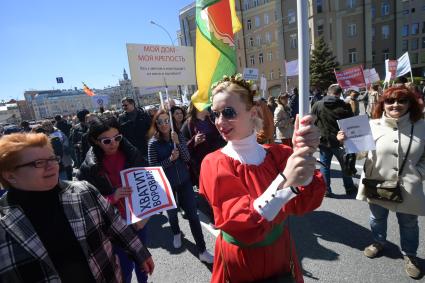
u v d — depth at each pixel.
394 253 2.91
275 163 1.36
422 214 2.43
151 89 7.32
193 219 3.14
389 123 2.57
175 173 3.14
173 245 3.63
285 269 1.35
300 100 0.92
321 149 4.43
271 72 36.59
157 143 3.24
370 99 12.09
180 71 3.75
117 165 2.47
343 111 4.17
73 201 1.45
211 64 3.14
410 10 43.44
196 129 3.86
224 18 3.10
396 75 10.81
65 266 1.36
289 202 1.24
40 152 1.34
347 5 30.66
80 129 7.07
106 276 1.52
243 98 1.25
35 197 1.35
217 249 1.43
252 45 37.69
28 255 1.27
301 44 0.89
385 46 33.84
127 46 3.38
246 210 1.06
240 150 1.30
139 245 1.78
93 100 16.61
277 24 33.44
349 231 3.43
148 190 2.32
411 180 2.45
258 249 1.27
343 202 4.22
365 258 2.90
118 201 2.38
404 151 2.47
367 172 2.72
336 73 10.67
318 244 3.24
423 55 43.78
